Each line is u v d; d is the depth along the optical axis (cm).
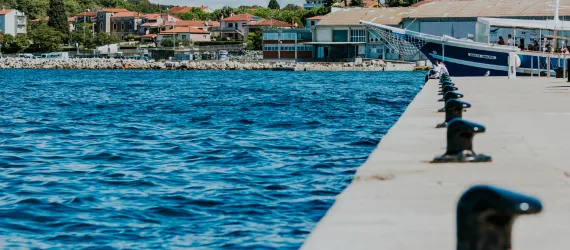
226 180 1725
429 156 930
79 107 4562
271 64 14988
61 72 14175
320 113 3884
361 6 19250
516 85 3412
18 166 2011
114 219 1334
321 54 15150
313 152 2238
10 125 3247
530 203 372
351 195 681
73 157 2186
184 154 2214
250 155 2153
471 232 387
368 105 4641
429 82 3788
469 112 1702
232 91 6662
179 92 6550
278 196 1522
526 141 1186
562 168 898
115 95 6066
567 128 1421
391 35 6900
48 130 3009
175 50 19300
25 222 1321
